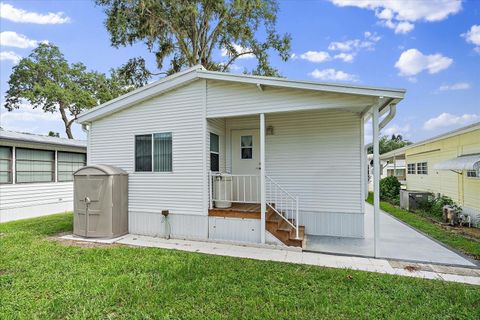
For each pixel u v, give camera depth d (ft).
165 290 11.68
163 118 21.71
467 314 9.64
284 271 13.76
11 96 71.20
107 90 75.61
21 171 32.19
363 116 20.70
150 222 21.94
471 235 21.50
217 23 41.83
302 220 22.07
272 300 10.75
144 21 37.32
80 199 21.45
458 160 25.94
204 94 20.39
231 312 9.94
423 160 39.32
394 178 48.42
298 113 22.38
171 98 21.49
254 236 19.03
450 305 10.27
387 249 17.71
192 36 41.04
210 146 21.62
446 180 31.76
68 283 12.31
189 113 20.90
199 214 20.45
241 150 23.94
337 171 21.39
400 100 15.62
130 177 22.75
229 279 12.86
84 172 21.40
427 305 10.28
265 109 18.62
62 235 22.24
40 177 34.78
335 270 13.82
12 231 23.72
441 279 12.78
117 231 21.42
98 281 12.55
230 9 39.91
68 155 39.37
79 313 9.93
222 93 19.90
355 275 13.11
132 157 22.70
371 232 22.70
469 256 16.25
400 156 57.11
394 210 35.12
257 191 23.18
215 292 11.53
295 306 10.30
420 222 26.81
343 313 9.82
